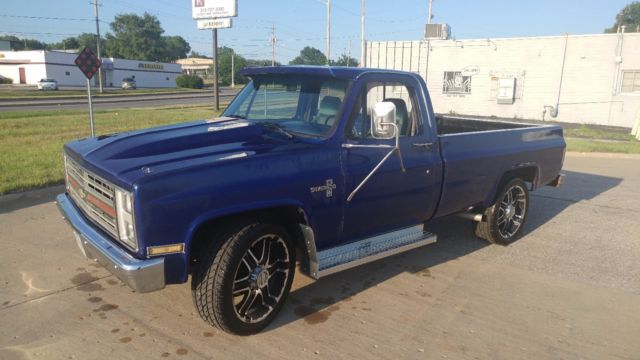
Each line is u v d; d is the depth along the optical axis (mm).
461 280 4891
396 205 4523
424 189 4723
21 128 15984
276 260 3863
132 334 3707
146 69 86312
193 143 3789
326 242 4102
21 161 9531
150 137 3930
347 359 3469
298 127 4219
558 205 8008
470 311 4242
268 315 3803
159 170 3203
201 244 3656
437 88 29453
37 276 4672
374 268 5129
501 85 27328
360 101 4176
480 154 5289
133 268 3074
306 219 3822
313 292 4508
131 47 120000
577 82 25391
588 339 3844
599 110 25078
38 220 6316
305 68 4441
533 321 4102
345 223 4148
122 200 3186
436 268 5180
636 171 11305
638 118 19188
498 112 27859
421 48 29438
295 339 3709
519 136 5918
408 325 3967
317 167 3840
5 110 26188
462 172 5098
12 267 4863
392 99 4508
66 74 75125
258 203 3494
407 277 4918
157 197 3109
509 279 4953
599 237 6375
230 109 4887
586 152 13781
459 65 28500
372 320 4031
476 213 5820
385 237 4523
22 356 3398
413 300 4414
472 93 28422
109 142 3930
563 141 6781
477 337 3820
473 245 5945
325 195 3898
